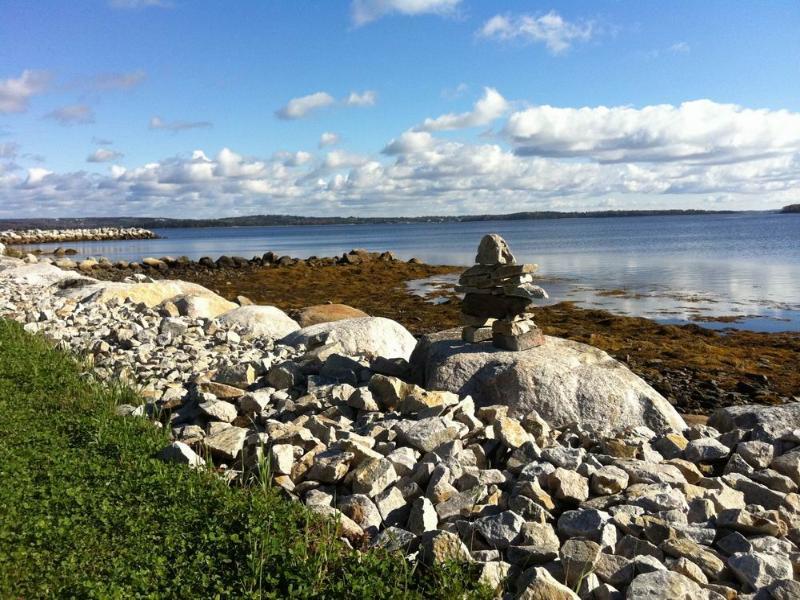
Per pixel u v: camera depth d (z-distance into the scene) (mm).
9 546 4414
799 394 13359
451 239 106812
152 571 4270
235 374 8781
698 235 87500
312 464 6078
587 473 5816
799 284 30656
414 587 4262
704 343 17812
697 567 4453
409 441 6445
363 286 33719
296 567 4309
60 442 6324
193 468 5875
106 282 18281
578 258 48719
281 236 159500
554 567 4512
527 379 7902
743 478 5977
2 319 12828
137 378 9578
